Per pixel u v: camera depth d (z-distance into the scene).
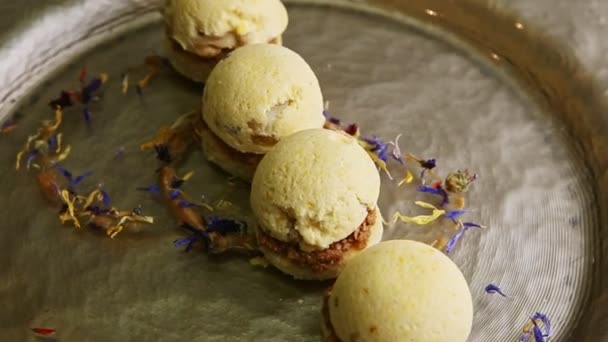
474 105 0.42
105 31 0.44
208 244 0.37
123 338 0.35
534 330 0.35
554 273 0.37
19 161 0.39
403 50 0.44
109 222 0.37
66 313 0.35
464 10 0.45
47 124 0.40
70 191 0.38
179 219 0.38
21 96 0.41
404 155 0.40
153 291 0.36
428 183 0.39
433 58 0.44
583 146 0.41
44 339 0.35
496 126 0.41
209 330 0.35
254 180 0.35
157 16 0.44
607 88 0.42
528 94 0.42
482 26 0.45
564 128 0.41
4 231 0.37
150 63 0.42
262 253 0.37
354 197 0.34
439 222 0.38
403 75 0.43
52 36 0.43
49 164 0.39
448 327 0.32
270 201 0.34
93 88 0.41
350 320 0.32
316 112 0.37
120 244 0.37
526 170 0.40
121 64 0.43
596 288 0.37
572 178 0.40
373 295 0.32
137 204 0.38
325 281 0.36
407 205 0.38
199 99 0.41
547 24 0.44
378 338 0.32
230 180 0.39
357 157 0.35
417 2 0.45
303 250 0.35
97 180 0.39
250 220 0.38
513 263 0.37
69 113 0.41
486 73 0.43
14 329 0.35
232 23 0.39
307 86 0.37
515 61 0.44
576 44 0.43
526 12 0.44
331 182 0.34
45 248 0.37
